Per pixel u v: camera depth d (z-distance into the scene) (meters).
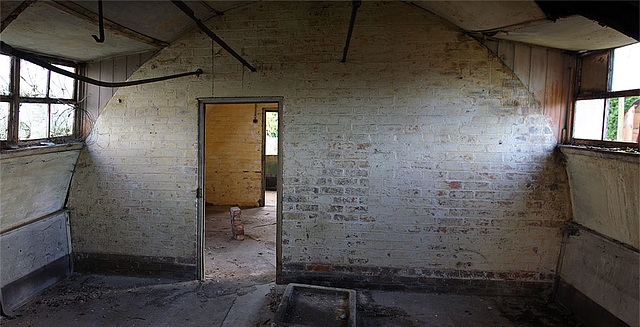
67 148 4.47
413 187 4.39
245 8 4.46
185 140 4.64
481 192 4.33
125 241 4.83
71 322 3.75
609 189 3.57
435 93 4.29
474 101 4.27
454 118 4.29
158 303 4.18
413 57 4.29
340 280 4.56
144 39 4.25
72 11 3.38
